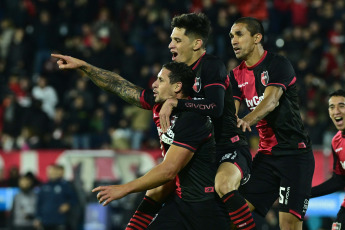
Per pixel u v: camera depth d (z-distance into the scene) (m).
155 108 14.57
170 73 14.16
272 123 16.62
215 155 14.67
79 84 37.56
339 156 17.72
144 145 34.81
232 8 41.34
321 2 44.91
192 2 45.28
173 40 15.18
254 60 16.47
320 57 40.94
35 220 28.45
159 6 44.16
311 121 34.41
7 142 34.72
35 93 38.94
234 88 17.06
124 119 35.72
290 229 16.64
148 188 13.36
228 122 15.31
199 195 14.14
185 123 13.72
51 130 35.78
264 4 44.81
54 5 45.03
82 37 43.12
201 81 14.79
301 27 42.97
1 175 30.81
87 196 29.34
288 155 16.73
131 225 14.96
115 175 30.14
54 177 28.69
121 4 45.53
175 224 14.21
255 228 14.16
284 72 16.09
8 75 41.16
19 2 44.09
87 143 34.81
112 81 15.66
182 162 13.57
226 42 39.59
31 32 42.88
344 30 43.88
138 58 40.72
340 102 17.45
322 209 28.42
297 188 16.59
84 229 28.69
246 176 15.83
